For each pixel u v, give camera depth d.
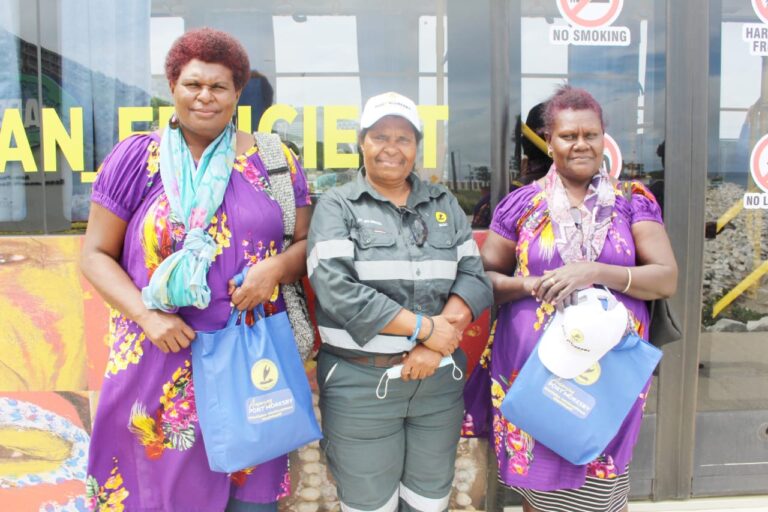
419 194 1.84
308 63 2.20
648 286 1.79
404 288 1.73
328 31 2.20
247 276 1.66
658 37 2.28
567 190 1.91
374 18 2.20
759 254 2.37
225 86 1.64
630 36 2.27
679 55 2.28
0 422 2.18
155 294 1.56
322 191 2.23
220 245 1.67
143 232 1.64
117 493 1.74
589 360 1.70
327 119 2.21
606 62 2.27
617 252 1.83
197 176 1.66
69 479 2.20
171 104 2.17
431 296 1.75
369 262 1.72
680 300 2.35
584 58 2.26
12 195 2.16
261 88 2.19
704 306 2.38
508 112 2.25
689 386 2.39
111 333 1.75
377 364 1.76
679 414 2.40
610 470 1.86
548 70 2.25
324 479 2.29
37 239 2.14
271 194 1.76
